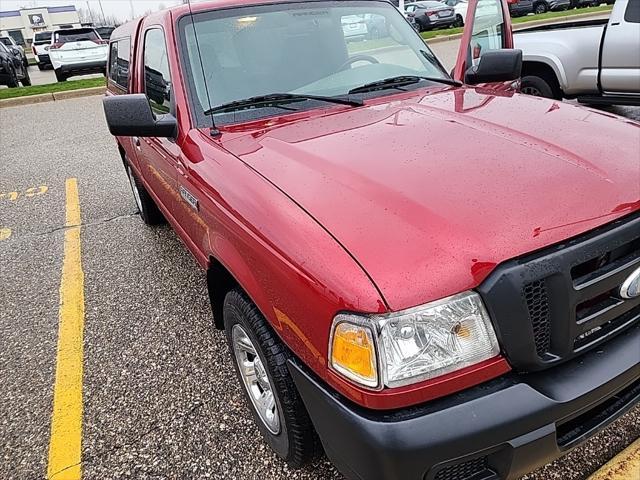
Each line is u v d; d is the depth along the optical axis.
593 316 1.69
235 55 2.88
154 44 3.21
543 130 2.22
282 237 1.78
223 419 2.66
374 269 1.53
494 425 1.52
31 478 2.44
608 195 1.77
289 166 2.12
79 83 14.73
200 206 2.44
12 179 7.18
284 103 2.76
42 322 3.70
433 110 2.58
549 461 1.71
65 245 4.92
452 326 1.51
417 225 1.65
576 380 1.64
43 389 3.02
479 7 4.29
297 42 2.99
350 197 1.83
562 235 1.62
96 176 7.00
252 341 2.15
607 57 6.27
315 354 1.66
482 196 1.75
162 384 2.96
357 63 3.07
